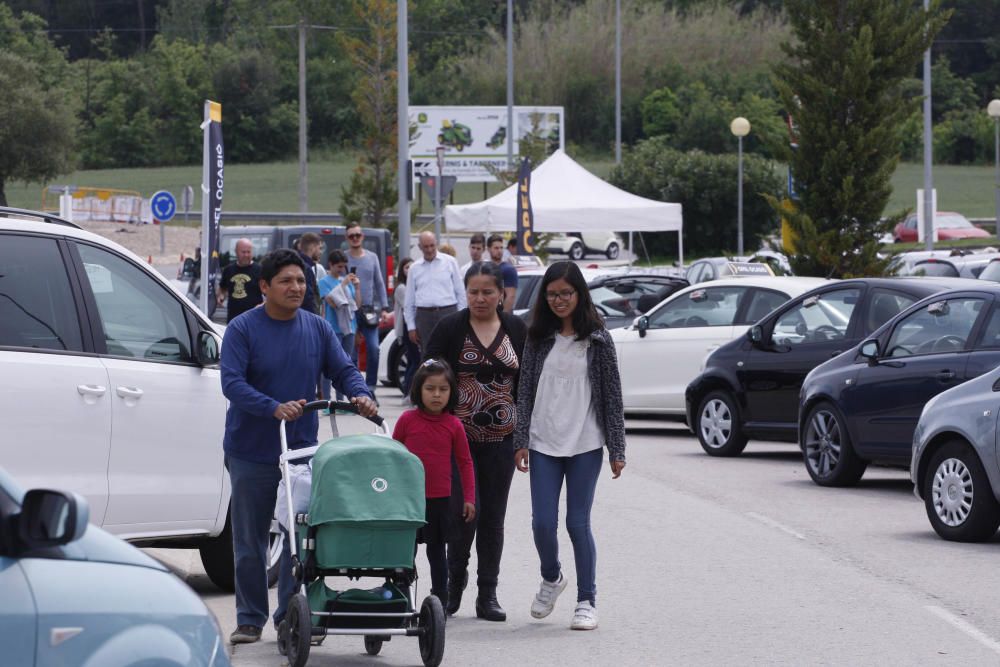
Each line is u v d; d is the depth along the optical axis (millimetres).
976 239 76938
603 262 82375
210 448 12227
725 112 111438
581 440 11359
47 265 11188
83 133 143250
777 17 143125
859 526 16062
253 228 35062
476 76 136875
